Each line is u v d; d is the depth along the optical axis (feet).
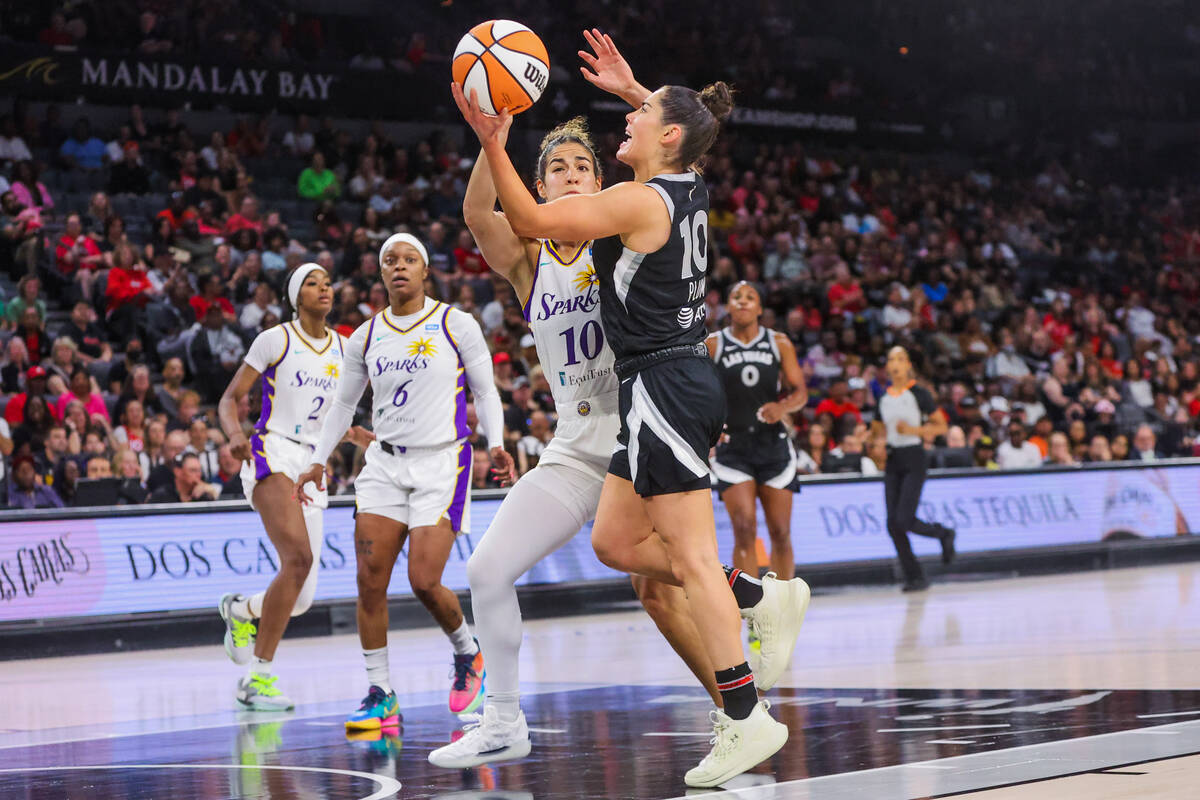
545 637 28.12
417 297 17.70
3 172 50.14
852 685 18.31
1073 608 29.01
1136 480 44.78
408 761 13.83
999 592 34.78
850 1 81.61
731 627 11.71
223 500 32.65
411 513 17.37
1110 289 70.85
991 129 82.48
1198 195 84.43
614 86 12.48
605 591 35.17
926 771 11.54
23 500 31.32
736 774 11.53
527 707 17.42
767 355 24.59
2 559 27.96
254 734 16.33
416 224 54.39
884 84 80.79
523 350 44.78
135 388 37.58
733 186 67.62
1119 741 12.64
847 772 11.77
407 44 65.87
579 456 13.10
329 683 21.84
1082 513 43.34
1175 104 88.22
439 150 61.41
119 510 29.55
